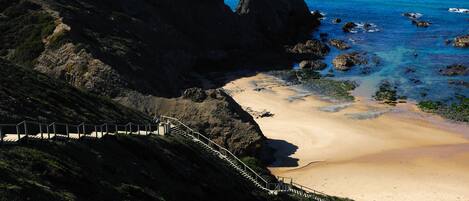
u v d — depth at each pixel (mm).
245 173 40031
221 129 53938
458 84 81875
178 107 55656
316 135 62156
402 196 46438
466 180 50062
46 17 67875
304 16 132125
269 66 95438
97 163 24969
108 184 23406
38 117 34125
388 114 69750
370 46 108875
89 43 65062
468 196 46500
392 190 47781
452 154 56656
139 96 57344
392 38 115688
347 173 51906
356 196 46531
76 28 67500
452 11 146125
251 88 81500
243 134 53656
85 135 27750
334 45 109688
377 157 56000
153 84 67000
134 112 49188
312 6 162500
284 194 38812
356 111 70812
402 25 129500
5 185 18406
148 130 37438
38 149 23031
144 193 24578
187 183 29500
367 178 50656
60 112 37250
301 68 93750
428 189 47969
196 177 31016
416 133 63156
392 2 166375
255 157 53469
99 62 60000
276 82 84938
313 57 101500
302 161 55062
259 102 74375
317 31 125750
